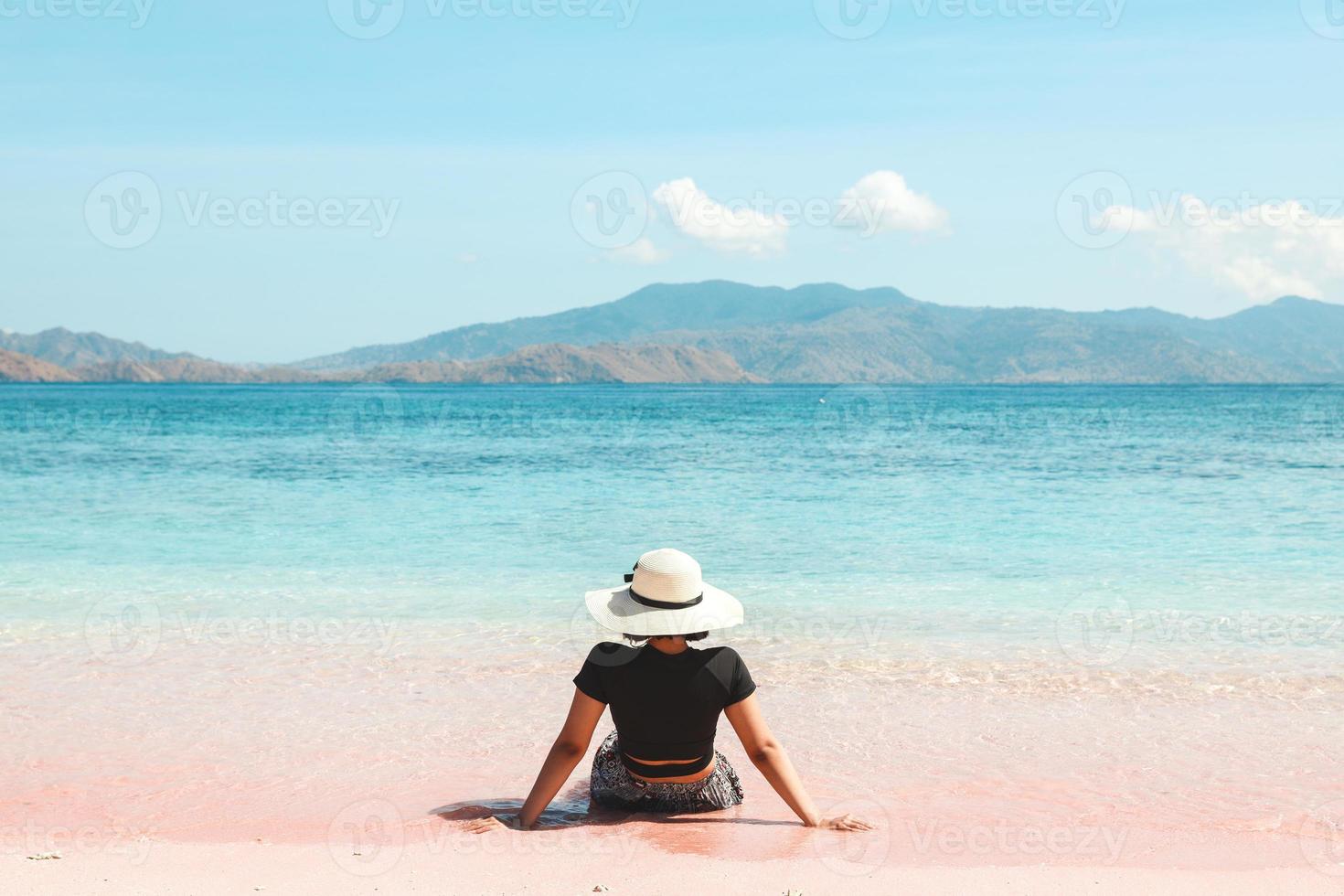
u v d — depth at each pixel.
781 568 10.74
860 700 6.18
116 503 16.50
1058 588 9.66
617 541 12.52
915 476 21.23
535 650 7.43
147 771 4.93
